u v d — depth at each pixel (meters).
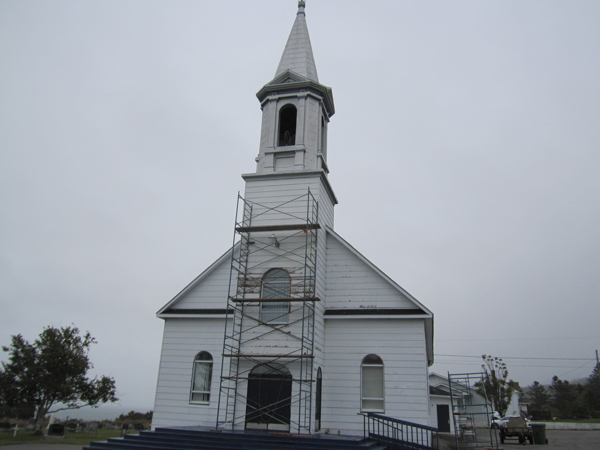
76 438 31.36
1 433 33.56
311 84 23.55
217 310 21.95
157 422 20.89
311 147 22.97
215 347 21.50
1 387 32.16
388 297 21.16
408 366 19.98
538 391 98.94
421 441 18.86
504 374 47.19
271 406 18.98
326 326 21.20
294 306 20.02
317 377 19.80
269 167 22.67
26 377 32.28
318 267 20.84
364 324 20.92
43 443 27.20
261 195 22.22
